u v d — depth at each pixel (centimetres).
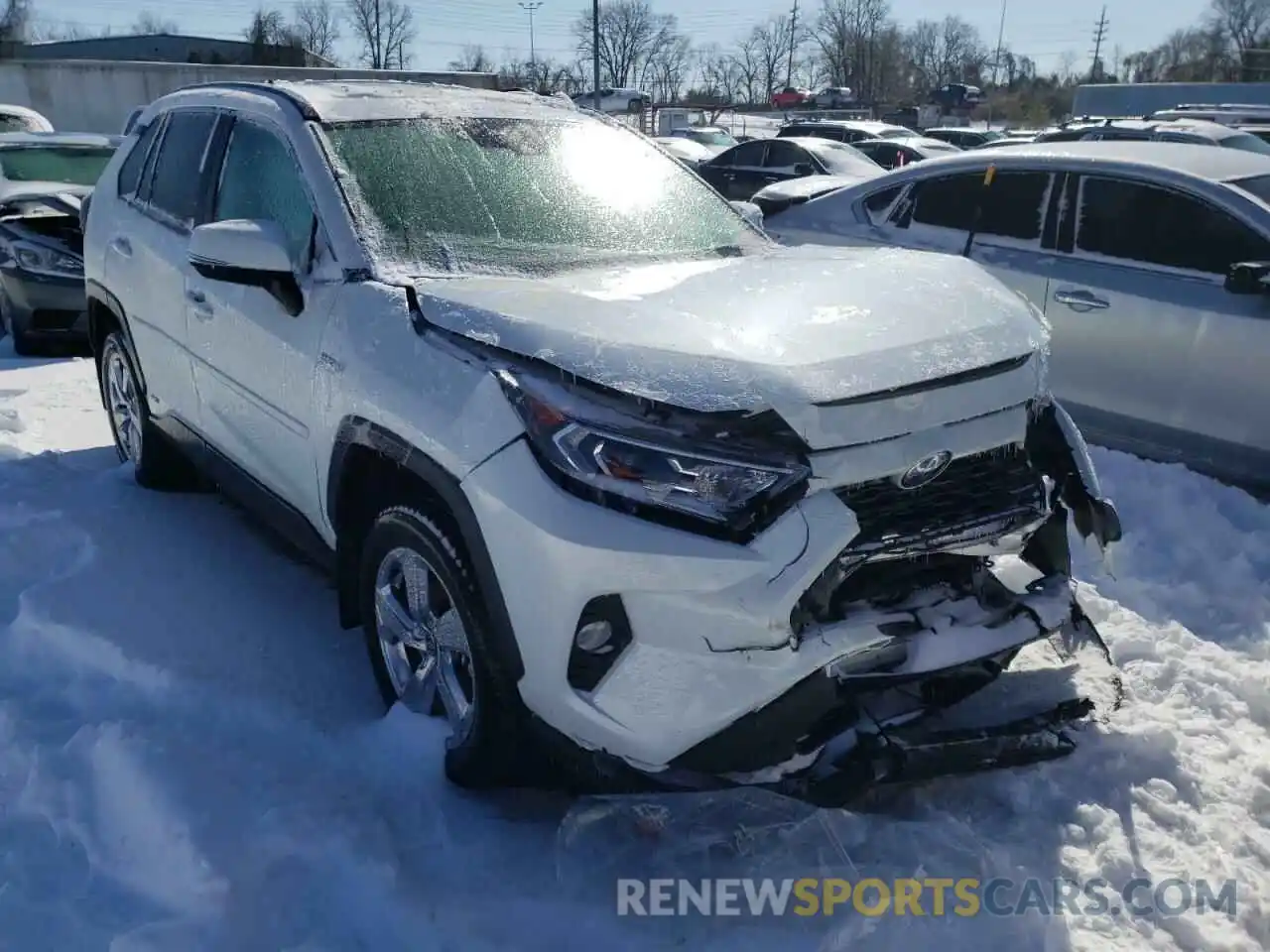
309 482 325
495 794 283
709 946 236
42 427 580
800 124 2573
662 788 245
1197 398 506
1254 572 436
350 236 315
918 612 264
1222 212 503
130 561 391
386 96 377
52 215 770
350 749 294
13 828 264
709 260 341
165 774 271
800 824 269
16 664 334
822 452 239
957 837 270
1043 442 290
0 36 6725
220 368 372
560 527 234
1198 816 285
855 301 279
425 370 268
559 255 333
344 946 231
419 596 288
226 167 388
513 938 237
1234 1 7219
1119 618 393
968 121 5731
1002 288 302
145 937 228
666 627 234
